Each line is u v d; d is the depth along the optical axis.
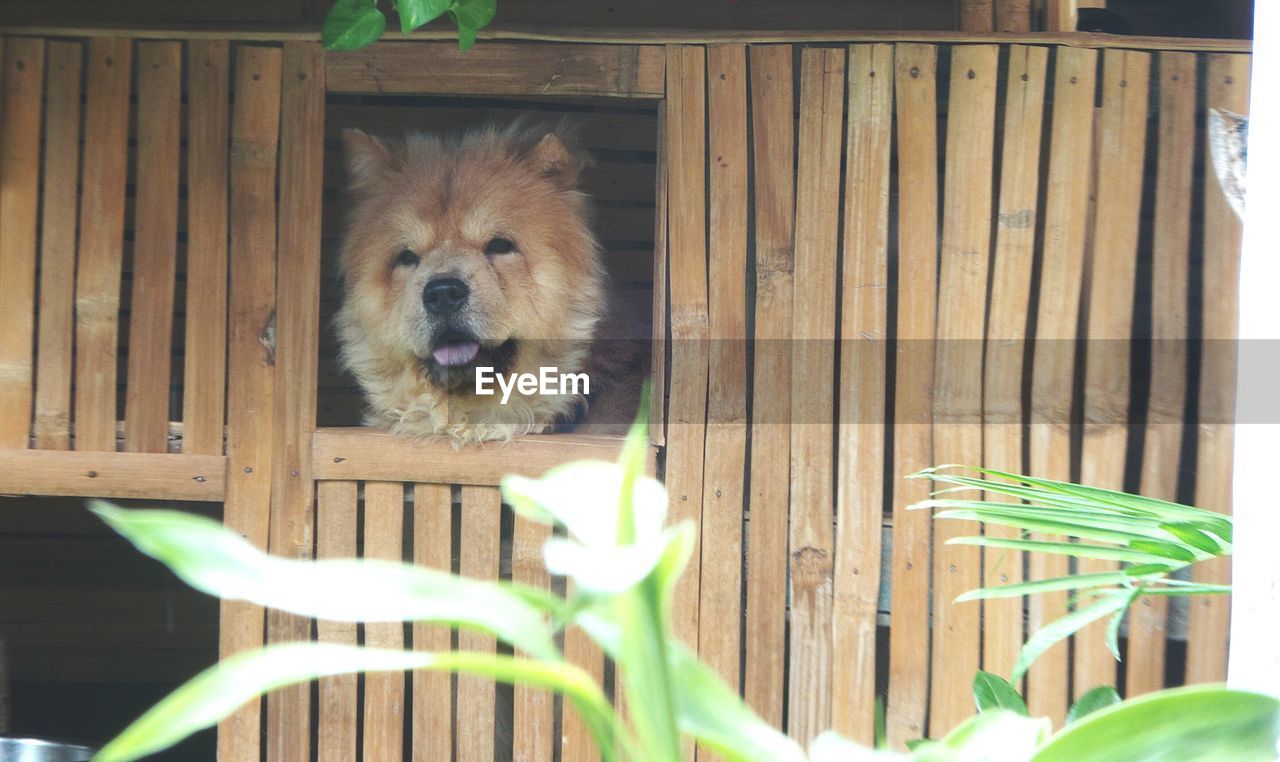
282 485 2.64
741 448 2.64
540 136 3.04
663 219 2.68
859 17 3.45
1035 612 2.60
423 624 2.62
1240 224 2.64
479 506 2.64
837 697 2.63
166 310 2.67
